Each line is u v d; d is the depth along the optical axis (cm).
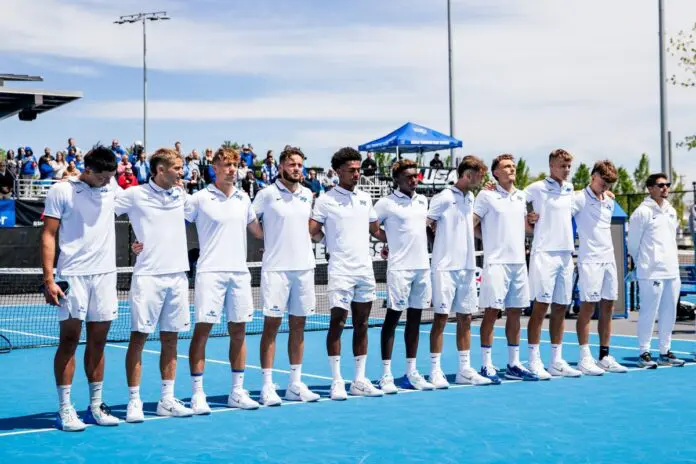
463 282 862
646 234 966
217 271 733
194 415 719
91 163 662
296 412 730
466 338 876
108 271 681
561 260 908
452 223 858
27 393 837
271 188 779
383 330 834
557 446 602
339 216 803
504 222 884
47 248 654
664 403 758
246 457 575
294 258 774
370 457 574
